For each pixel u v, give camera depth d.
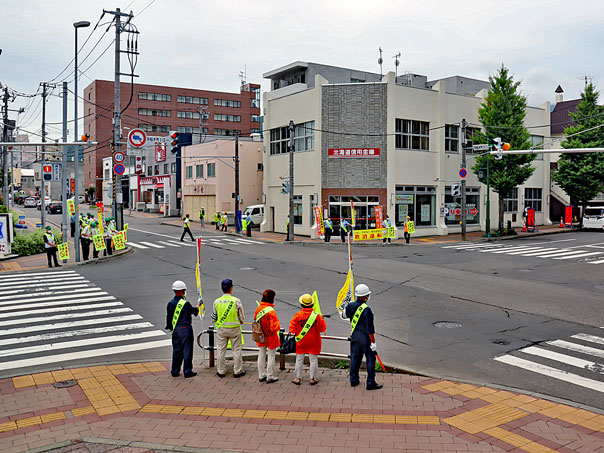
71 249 29.39
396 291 16.23
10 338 11.36
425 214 36.38
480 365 9.46
